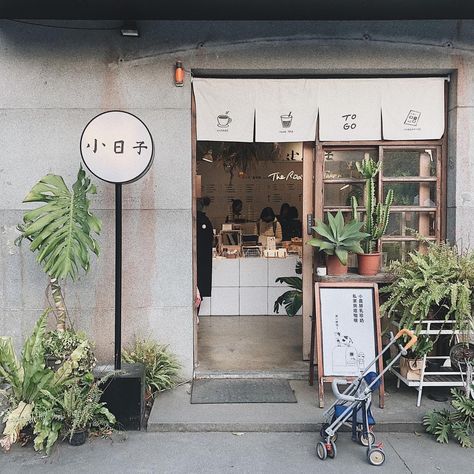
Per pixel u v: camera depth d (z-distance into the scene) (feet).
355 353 13.55
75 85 15.16
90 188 13.28
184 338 15.42
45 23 15.01
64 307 14.23
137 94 15.20
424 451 11.85
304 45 15.23
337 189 16.47
